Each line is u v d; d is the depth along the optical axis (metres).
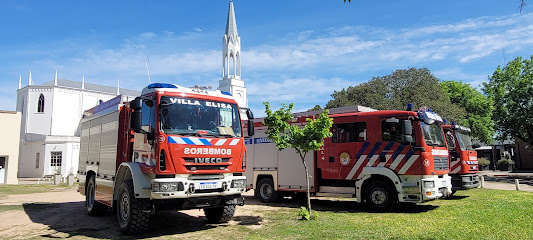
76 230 8.83
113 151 9.52
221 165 8.23
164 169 7.45
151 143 7.78
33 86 47.84
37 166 43.41
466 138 15.40
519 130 34.38
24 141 44.41
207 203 8.24
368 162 11.19
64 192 20.89
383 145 10.96
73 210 12.37
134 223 7.92
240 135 8.82
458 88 39.59
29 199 16.55
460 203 12.43
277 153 13.39
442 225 8.30
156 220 9.86
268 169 13.57
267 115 9.84
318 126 9.38
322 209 11.67
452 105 30.42
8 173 27.30
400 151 10.62
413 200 10.21
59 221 10.16
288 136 9.91
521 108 33.81
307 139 9.50
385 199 10.71
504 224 8.27
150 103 8.02
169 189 7.34
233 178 8.29
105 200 9.70
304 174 12.59
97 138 10.98
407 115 10.70
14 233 8.62
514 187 20.75
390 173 10.59
